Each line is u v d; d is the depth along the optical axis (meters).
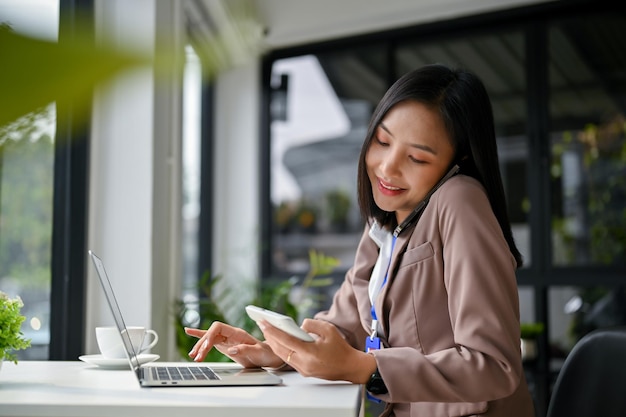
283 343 1.03
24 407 0.88
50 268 2.32
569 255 3.85
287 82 4.50
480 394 1.06
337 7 4.20
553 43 3.97
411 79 1.27
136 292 2.57
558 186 3.90
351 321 1.45
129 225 2.59
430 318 1.23
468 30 4.14
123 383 1.11
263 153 4.49
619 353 1.25
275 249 4.43
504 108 4.04
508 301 1.11
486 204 1.20
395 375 1.04
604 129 3.85
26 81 0.13
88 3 2.22
